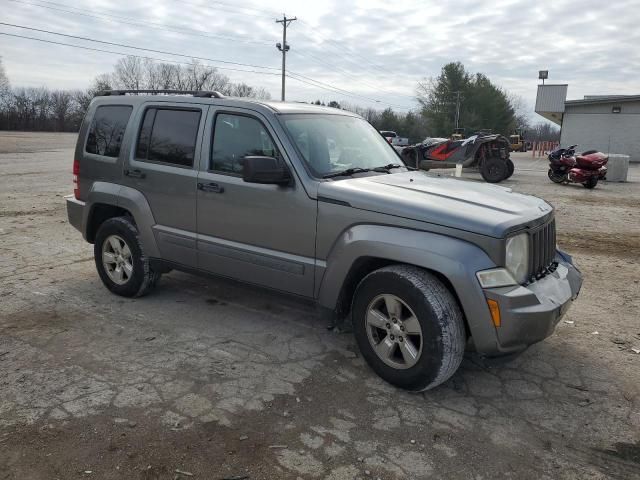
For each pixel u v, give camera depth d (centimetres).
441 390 365
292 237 400
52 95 7694
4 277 593
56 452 287
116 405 333
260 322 476
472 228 328
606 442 310
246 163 374
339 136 455
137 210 495
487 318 322
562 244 830
